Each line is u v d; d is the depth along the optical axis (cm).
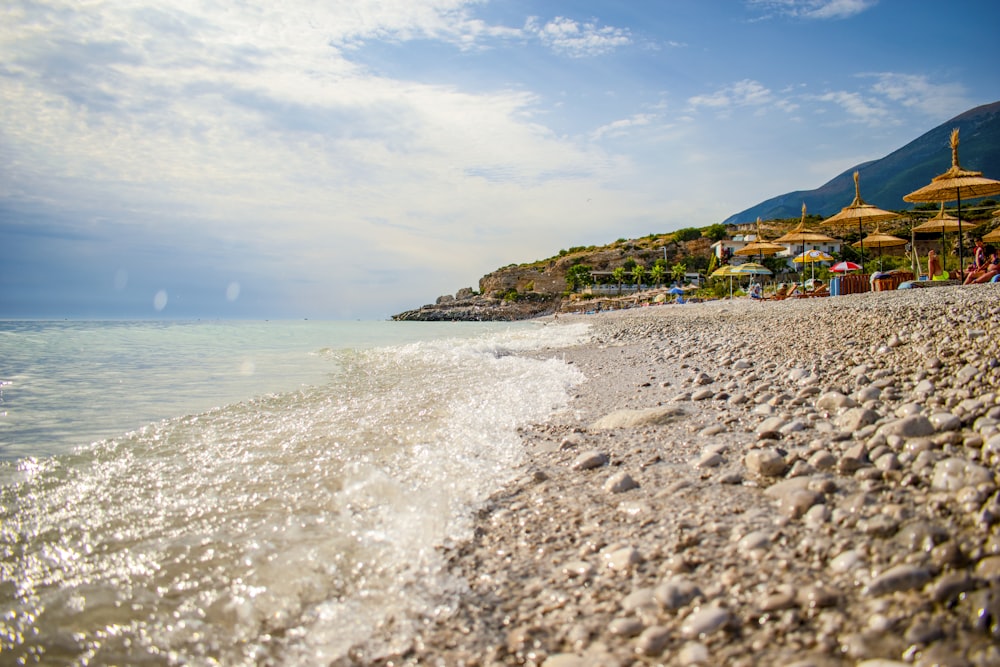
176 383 1118
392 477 517
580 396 886
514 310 13625
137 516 437
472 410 815
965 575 252
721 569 300
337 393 978
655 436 587
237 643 281
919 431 429
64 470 546
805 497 352
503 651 260
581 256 15100
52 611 308
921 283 2333
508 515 418
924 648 221
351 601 314
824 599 256
